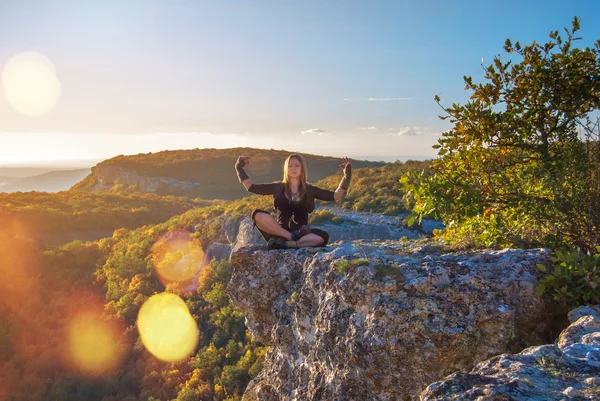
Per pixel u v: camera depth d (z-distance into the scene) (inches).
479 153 224.4
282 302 234.5
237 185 7007.9
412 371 161.5
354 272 185.0
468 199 207.5
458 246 210.5
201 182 7032.5
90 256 2516.0
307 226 246.4
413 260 189.2
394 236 1139.9
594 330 124.8
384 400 167.9
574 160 211.6
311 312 209.6
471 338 158.2
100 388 1521.9
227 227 1889.8
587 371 100.5
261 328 252.8
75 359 1653.5
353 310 182.9
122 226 3873.0
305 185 243.6
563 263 159.5
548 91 223.9
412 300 167.3
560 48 220.1
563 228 203.2
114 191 7022.6
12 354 1753.2
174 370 1450.5
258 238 1513.3
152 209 4372.5
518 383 94.7
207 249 1926.7
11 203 3887.8
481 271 172.2
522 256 178.2
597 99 217.6
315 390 197.2
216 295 1644.9
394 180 1501.0
